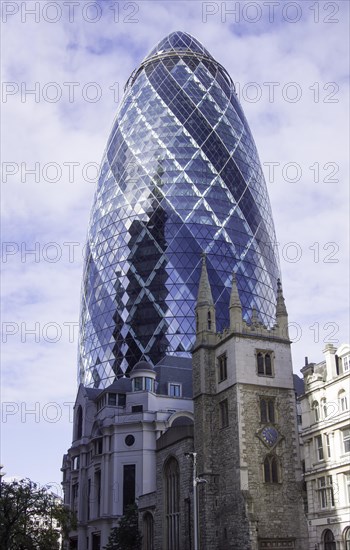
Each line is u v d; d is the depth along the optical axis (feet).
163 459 309.22
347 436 224.53
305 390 250.16
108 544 331.57
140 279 526.98
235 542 253.03
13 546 261.03
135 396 392.06
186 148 570.05
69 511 280.92
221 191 559.79
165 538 296.10
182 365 457.68
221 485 269.23
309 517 238.89
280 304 294.87
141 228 544.62
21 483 272.72
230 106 617.62
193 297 513.04
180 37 646.74
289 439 272.31
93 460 395.14
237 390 270.26
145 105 604.49
